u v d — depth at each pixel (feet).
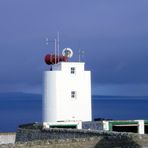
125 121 387.96
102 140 279.69
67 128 355.77
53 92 401.49
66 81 403.75
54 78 401.08
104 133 303.27
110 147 277.44
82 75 408.05
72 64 405.80
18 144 268.82
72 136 329.11
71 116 403.75
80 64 407.64
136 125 391.65
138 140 276.82
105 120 409.08
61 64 403.34
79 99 406.41
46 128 358.64
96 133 309.83
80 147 275.80
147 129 396.98
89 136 309.01
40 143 270.67
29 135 376.48
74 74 406.00
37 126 377.50
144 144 274.77
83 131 320.91
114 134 292.61
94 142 278.67
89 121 386.11
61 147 272.72
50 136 349.20
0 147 265.34
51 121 401.90
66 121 388.98
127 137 278.87
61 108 401.49
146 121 395.34
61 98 401.90
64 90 402.93
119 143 278.05
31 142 273.33
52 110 401.90
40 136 360.69
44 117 407.23
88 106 409.08
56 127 374.02
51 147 270.67
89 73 410.72
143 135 281.13
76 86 406.00
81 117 406.00
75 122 378.94
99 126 380.37
